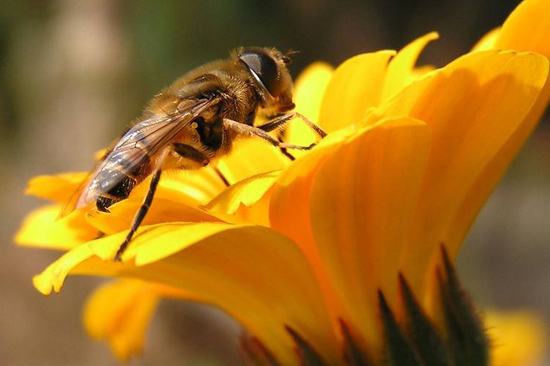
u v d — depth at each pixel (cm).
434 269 10
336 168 9
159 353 23
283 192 9
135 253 9
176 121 11
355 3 36
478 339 10
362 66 10
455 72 9
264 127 11
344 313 10
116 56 28
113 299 12
